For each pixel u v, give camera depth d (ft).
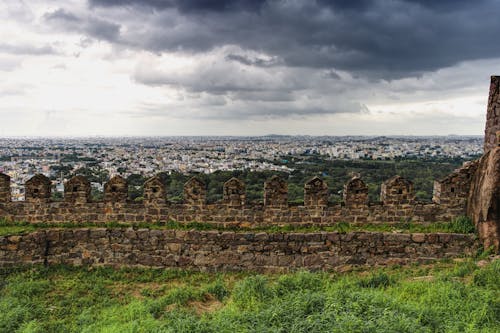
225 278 47.44
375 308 29.78
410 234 48.93
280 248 49.29
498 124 48.34
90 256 50.03
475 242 48.32
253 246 49.42
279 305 32.14
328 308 30.19
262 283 38.55
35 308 37.65
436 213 51.98
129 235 50.03
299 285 38.22
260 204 51.80
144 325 30.68
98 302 40.24
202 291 39.70
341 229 50.26
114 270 49.26
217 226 51.67
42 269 47.75
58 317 36.40
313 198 51.67
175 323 30.40
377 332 25.72
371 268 48.60
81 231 50.01
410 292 35.09
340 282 39.86
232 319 30.25
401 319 27.50
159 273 48.91
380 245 49.08
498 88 49.01
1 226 51.11
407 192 51.83
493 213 46.96
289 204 51.88
